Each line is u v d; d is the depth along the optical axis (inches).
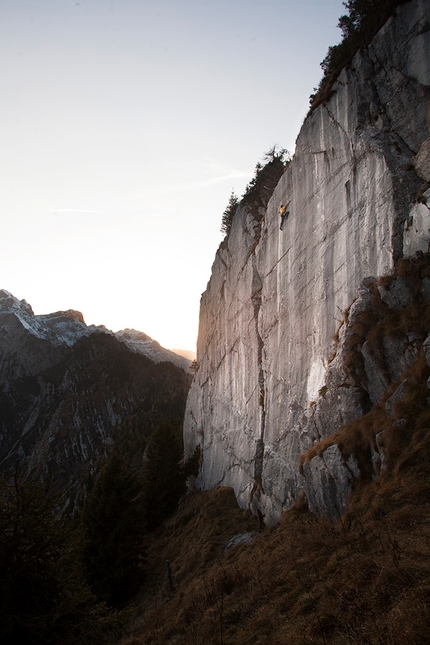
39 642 404.2
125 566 1149.7
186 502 1743.4
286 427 985.5
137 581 1155.3
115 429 5713.6
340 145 847.1
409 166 692.1
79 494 3255.4
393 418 543.5
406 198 675.4
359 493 554.3
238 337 1476.4
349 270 780.6
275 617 364.5
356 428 617.9
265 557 581.6
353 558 373.1
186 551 1139.3
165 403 6269.7
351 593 320.8
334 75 893.8
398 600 278.2
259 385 1213.1
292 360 995.9
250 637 355.3
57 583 438.3
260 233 1332.4
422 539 339.6
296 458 897.5
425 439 477.7
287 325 1042.7
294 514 737.0
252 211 1466.5
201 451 1914.4
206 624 441.7
